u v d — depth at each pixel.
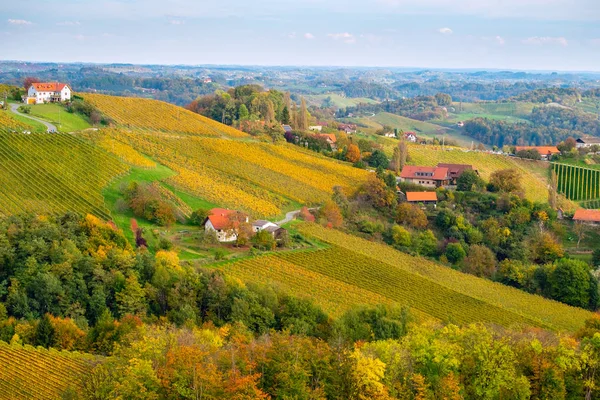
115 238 126.06
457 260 172.12
